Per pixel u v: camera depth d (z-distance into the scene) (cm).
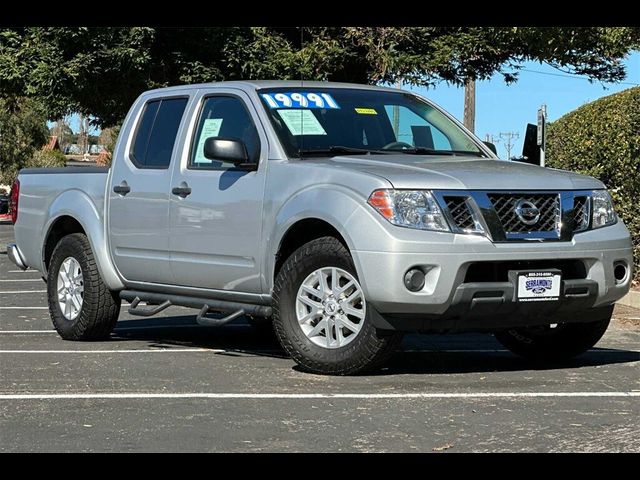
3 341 937
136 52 1886
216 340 959
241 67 1984
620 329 1005
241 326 1072
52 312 962
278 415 601
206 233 803
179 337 978
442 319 686
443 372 745
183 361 801
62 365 785
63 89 1947
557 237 707
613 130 1226
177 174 834
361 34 1934
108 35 1902
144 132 890
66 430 570
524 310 697
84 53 1909
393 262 670
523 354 804
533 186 708
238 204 777
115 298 927
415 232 673
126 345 905
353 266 698
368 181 692
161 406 630
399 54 1933
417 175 692
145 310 856
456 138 848
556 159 1351
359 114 818
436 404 627
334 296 712
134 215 872
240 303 796
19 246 1027
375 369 725
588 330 767
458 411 607
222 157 763
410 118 841
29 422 590
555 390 672
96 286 919
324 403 632
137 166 881
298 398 647
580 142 1284
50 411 618
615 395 655
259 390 675
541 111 1251
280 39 2031
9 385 702
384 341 695
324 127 795
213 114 830
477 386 686
